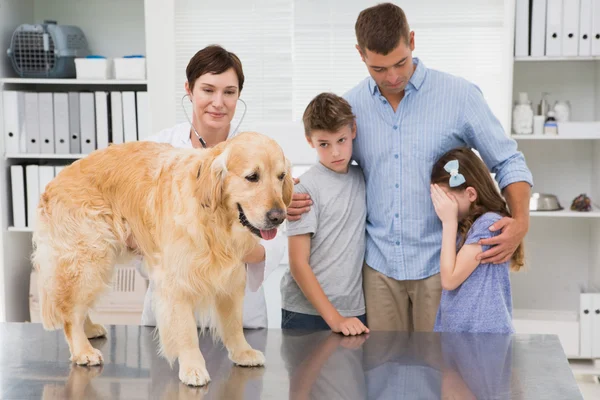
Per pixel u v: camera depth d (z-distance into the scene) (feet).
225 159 4.00
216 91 5.67
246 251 4.32
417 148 6.28
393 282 6.44
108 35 11.95
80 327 4.64
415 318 6.54
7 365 4.64
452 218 6.01
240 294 4.55
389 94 6.28
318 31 10.96
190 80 5.78
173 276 4.17
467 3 10.68
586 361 10.98
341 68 11.02
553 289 11.79
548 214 10.46
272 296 11.09
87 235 4.46
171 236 4.13
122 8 11.89
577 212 10.45
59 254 4.48
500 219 5.97
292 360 4.76
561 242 11.71
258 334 5.42
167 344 4.30
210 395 4.11
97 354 4.65
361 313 6.49
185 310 4.25
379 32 5.69
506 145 6.35
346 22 10.91
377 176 6.40
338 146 6.13
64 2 11.95
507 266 6.07
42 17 12.03
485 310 5.88
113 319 10.77
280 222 3.97
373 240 6.49
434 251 6.36
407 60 5.88
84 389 4.21
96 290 4.52
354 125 6.35
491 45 10.72
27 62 10.97
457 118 6.26
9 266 11.23
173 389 4.20
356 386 4.27
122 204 4.49
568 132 10.39
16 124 11.02
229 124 6.13
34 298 11.03
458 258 5.92
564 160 11.51
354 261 6.37
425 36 10.80
